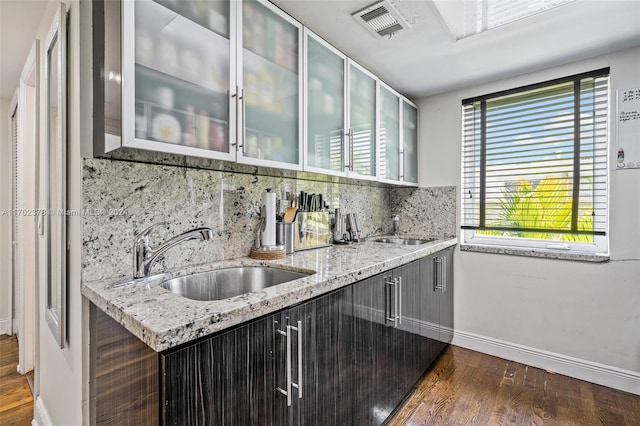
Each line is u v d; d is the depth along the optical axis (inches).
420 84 100.3
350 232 94.3
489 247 98.4
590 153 84.3
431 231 111.0
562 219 88.5
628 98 77.9
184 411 30.0
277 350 39.9
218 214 62.2
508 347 95.1
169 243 46.7
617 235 79.4
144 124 38.7
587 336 83.4
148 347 30.9
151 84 39.6
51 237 57.6
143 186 50.5
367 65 86.7
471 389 78.8
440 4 61.1
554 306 88.1
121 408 36.0
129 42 37.4
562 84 87.7
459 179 105.2
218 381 33.0
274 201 66.4
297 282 45.2
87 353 43.5
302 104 62.0
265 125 55.3
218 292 57.4
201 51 45.3
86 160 44.3
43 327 64.8
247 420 35.9
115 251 47.0
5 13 61.1
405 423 66.1
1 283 111.8
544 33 71.1
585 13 63.3
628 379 77.9
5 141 109.7
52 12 56.2
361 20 65.7
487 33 71.0
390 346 66.6
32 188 88.0
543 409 70.9
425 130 112.1
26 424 68.1
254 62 53.4
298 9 62.0
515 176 96.0
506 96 96.9
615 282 79.7
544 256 89.0
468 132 104.7
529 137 93.5
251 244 68.4
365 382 57.8
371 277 60.1
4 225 111.1
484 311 99.7
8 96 107.2
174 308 33.8
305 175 72.0
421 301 82.0
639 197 76.7
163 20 41.1
